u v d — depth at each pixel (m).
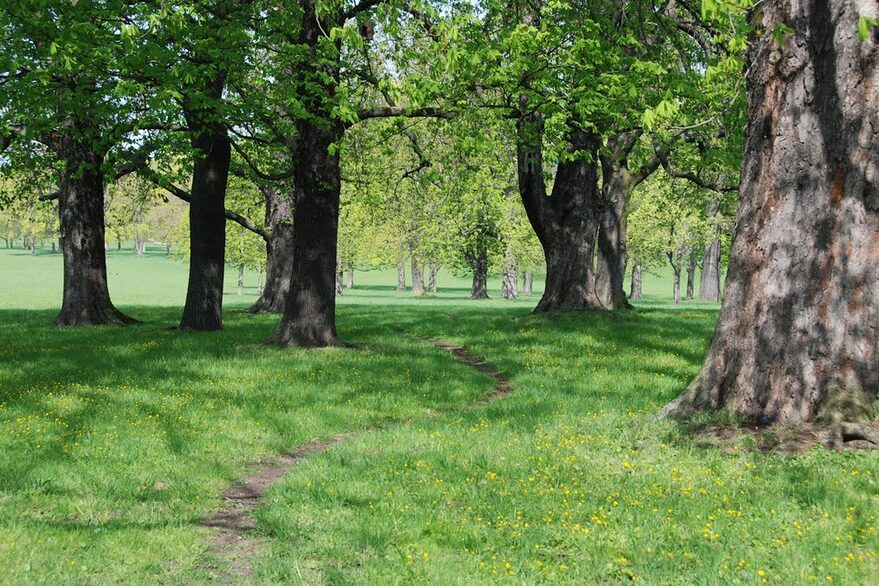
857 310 8.42
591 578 5.36
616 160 27.23
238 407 12.25
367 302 54.88
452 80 17.36
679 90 16.97
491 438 9.93
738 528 6.12
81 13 16.50
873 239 8.40
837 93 8.44
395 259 64.19
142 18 16.91
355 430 11.49
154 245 173.62
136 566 5.89
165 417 11.27
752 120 9.24
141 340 20.98
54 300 47.84
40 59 18.06
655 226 54.91
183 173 23.88
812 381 8.58
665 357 17.95
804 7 8.59
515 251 58.03
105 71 17.53
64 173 25.94
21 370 15.08
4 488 7.80
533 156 24.47
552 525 6.42
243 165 27.86
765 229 9.00
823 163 8.58
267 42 19.27
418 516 6.85
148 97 18.45
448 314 33.34
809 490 6.89
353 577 5.48
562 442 9.27
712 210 44.44
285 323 19.75
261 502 7.94
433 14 15.08
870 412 8.24
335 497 7.59
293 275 19.77
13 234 127.38
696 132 22.50
